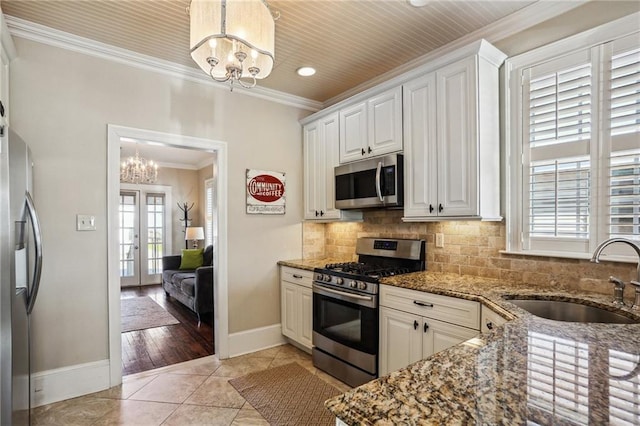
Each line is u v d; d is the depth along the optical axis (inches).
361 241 128.4
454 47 102.4
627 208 71.4
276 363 120.0
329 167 132.1
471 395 29.4
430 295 82.1
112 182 104.3
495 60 89.2
